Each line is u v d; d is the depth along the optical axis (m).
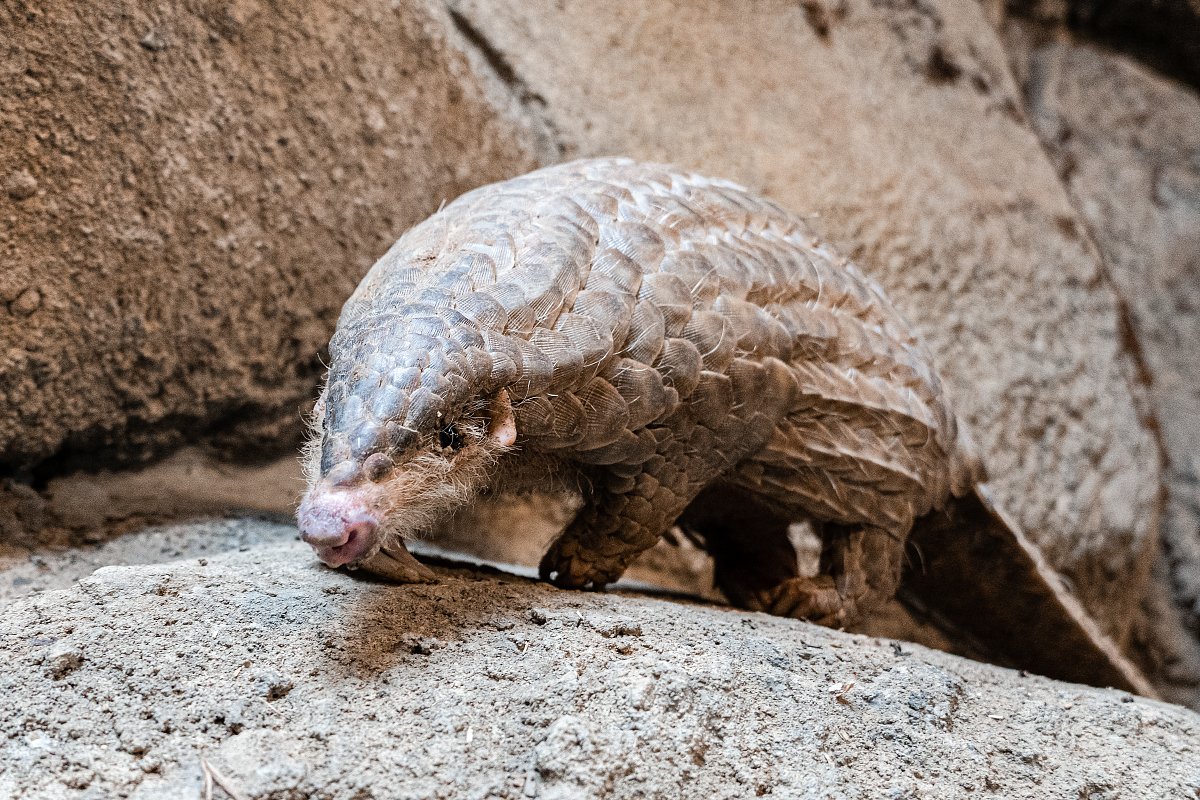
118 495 4.42
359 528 2.63
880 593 4.04
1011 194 6.64
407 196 4.76
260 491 4.75
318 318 4.68
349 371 2.86
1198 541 7.09
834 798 2.53
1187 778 2.88
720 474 3.64
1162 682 7.08
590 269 3.19
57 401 4.10
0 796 2.25
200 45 4.12
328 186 4.54
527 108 5.20
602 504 3.49
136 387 4.30
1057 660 4.94
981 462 4.39
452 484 2.94
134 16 3.93
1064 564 6.25
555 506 5.36
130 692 2.55
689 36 5.81
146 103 4.00
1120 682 4.92
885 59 6.68
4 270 3.81
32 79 3.73
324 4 4.45
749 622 3.30
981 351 6.18
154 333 4.25
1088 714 3.17
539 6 5.39
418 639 2.80
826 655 3.09
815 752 2.65
